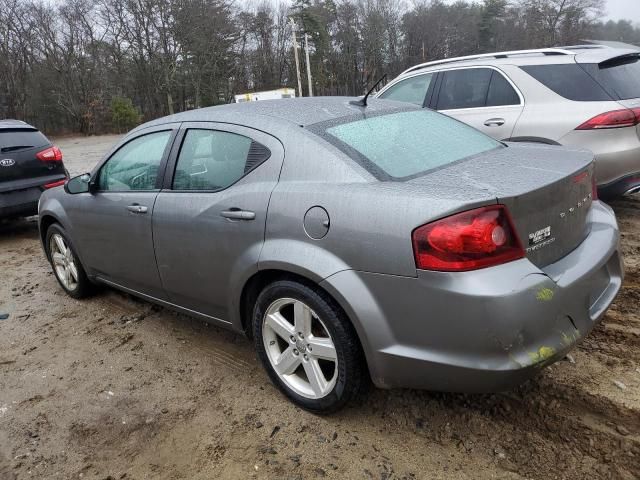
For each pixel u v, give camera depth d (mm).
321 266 2453
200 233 3059
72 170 16250
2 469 2590
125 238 3670
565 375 2891
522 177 2416
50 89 53219
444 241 2115
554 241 2402
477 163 2740
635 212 5750
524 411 2672
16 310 4598
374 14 68250
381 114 3160
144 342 3799
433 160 2771
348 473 2391
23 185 6957
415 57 70938
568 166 2604
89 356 3658
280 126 2836
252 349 3572
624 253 4602
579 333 2320
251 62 68312
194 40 58125
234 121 3068
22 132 7133
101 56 56062
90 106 52469
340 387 2574
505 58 5684
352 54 69500
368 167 2543
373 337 2348
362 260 2336
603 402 2652
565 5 65312
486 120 5523
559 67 5234
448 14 71938
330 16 68375
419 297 2199
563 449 2408
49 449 2717
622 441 2402
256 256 2736
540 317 2137
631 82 5078
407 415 2736
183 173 3285
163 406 3008
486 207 2125
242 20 65938
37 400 3166
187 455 2600
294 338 2742
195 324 4023
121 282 4004
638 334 3246
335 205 2436
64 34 53250
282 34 67812
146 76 59062
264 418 2822
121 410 2998
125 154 3754
